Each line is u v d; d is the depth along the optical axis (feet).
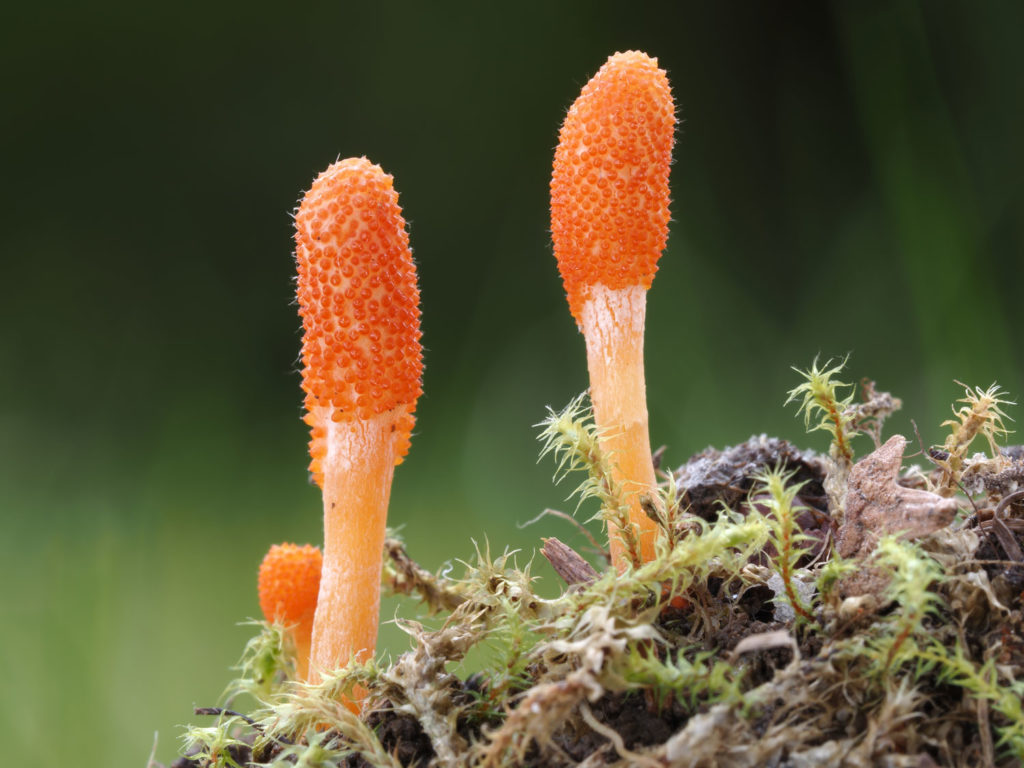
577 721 0.58
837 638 0.58
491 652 0.60
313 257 0.59
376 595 0.61
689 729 0.56
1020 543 0.59
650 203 0.60
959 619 0.58
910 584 0.56
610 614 0.58
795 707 0.57
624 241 0.60
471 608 0.61
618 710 0.58
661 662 0.59
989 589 0.57
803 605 0.59
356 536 0.61
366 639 0.61
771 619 0.60
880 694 0.57
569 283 0.61
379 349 0.60
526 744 0.56
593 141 0.60
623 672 0.57
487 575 0.61
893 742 0.56
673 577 0.58
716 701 0.57
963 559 0.58
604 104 0.60
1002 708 0.56
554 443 0.60
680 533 0.61
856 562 0.58
